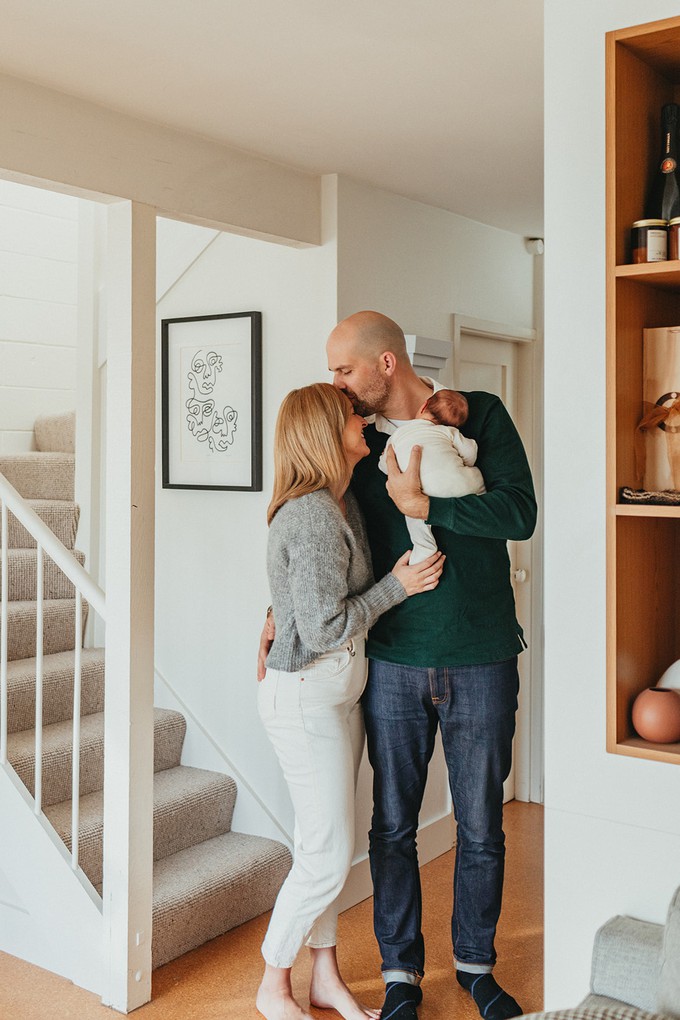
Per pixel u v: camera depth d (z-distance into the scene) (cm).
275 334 342
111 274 274
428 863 378
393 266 359
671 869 185
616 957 177
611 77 181
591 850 194
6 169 241
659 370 192
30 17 214
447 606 251
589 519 191
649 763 186
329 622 240
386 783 265
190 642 368
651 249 182
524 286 443
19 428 443
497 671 256
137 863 275
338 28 221
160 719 363
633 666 195
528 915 333
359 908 340
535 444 448
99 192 263
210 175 294
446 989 285
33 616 369
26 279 443
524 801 452
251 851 342
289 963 262
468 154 312
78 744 281
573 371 192
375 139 296
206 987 286
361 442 252
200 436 358
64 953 290
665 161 188
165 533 371
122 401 271
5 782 295
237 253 349
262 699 260
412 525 250
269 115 274
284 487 251
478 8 211
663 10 177
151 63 239
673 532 213
